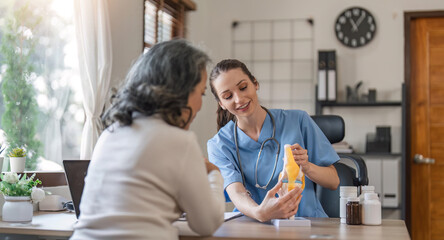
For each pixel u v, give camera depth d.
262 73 4.65
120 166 1.21
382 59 4.46
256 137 1.98
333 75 4.32
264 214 1.59
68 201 2.23
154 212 1.19
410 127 4.45
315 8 4.58
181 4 4.09
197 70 1.30
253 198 1.98
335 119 2.48
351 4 4.52
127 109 1.26
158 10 3.75
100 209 1.21
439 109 4.46
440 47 4.46
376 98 4.44
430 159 4.43
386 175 4.20
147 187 1.19
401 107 4.42
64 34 2.73
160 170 1.20
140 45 3.40
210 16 4.75
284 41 4.62
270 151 1.96
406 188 4.42
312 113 4.55
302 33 4.59
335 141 2.48
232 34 4.70
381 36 4.47
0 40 2.36
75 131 2.81
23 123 2.46
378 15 4.48
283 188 1.63
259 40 4.66
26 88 2.49
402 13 4.45
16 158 2.23
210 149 2.00
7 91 2.38
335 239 1.32
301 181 1.63
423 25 4.50
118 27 3.12
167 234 1.20
